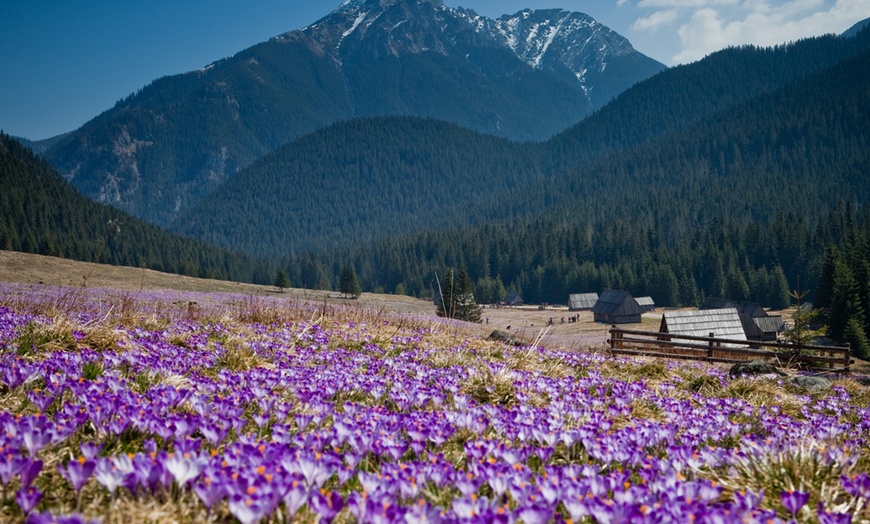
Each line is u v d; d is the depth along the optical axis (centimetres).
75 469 297
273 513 301
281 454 360
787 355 1748
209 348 923
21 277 6069
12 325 898
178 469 309
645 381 986
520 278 19275
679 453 441
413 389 636
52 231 16612
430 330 1495
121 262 16650
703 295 15525
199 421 418
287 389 625
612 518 287
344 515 317
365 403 618
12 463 296
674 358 1778
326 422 519
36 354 710
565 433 471
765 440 520
